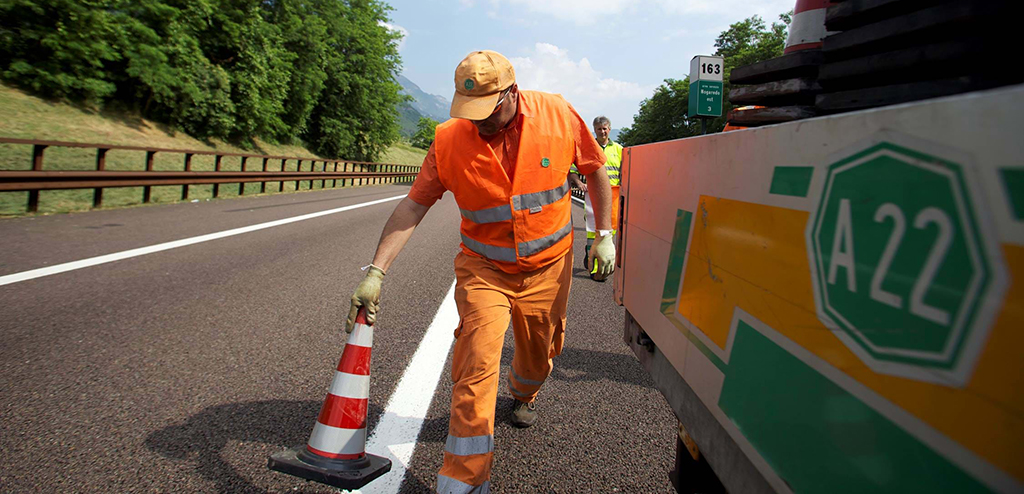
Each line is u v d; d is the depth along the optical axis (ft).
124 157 61.98
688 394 4.89
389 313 15.65
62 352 11.33
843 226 2.62
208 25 93.91
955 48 3.29
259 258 22.31
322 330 13.62
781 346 3.18
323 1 139.33
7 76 65.87
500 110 6.87
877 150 2.39
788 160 3.12
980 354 1.88
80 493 6.93
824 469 2.74
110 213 32.94
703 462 5.19
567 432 9.20
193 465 7.64
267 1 117.50
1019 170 1.71
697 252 4.53
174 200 42.34
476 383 6.54
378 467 6.50
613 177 21.61
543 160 7.20
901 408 2.25
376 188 86.53
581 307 17.70
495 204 7.21
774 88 5.14
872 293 2.41
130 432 8.43
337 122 147.74
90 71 71.26
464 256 7.84
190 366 11.02
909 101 3.66
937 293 2.07
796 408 3.00
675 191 5.16
